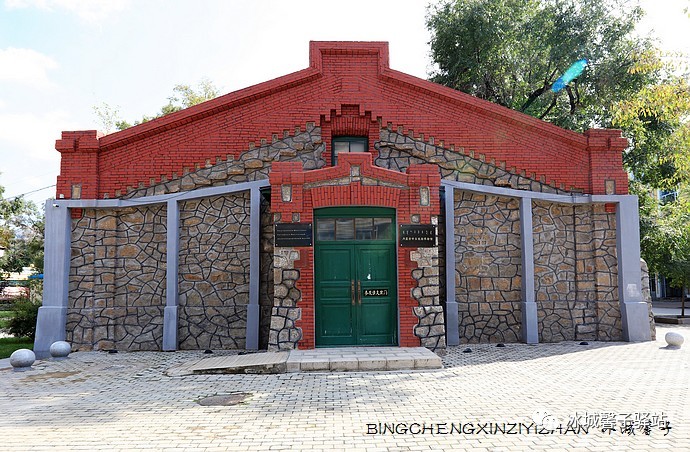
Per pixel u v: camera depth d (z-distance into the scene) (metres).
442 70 24.19
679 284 21.42
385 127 13.47
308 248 11.02
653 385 8.13
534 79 23.72
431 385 8.23
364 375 9.10
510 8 21.95
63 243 12.66
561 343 12.94
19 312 17.25
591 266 13.46
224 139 13.23
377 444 5.36
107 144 13.00
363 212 11.41
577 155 13.59
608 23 20.56
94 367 10.59
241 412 6.71
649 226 19.53
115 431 5.95
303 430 5.86
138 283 12.93
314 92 13.47
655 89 12.00
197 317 12.84
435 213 11.26
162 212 13.19
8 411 7.07
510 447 5.25
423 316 10.99
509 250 13.41
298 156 13.31
